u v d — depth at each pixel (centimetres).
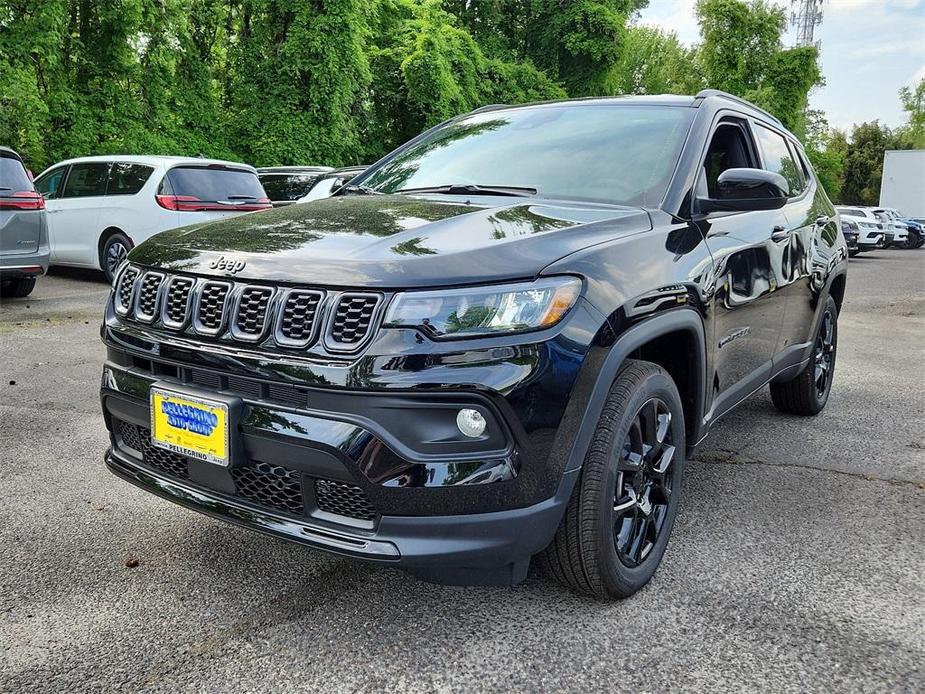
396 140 2252
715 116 329
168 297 229
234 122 1773
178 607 238
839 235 477
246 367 206
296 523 209
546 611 239
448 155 341
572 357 205
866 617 239
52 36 1297
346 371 193
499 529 200
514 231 224
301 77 1789
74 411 445
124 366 244
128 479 248
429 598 246
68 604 239
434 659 213
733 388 323
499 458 197
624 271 228
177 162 923
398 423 193
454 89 2075
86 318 748
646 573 251
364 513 205
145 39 1524
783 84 3181
